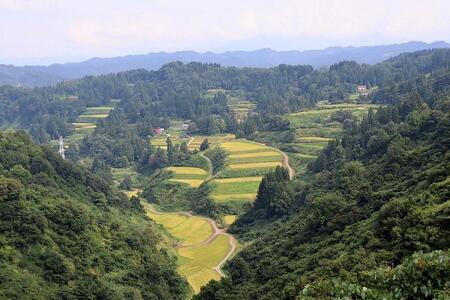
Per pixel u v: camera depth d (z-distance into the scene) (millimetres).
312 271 56062
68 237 83250
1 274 65750
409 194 67312
